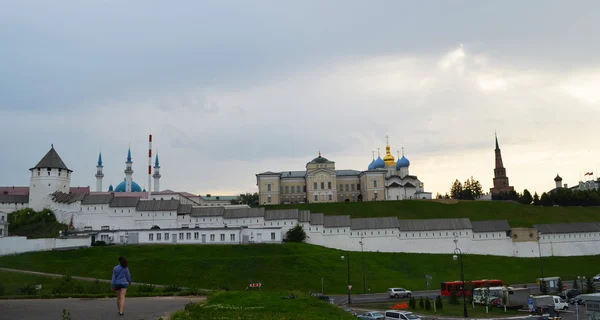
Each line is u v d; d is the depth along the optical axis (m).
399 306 101.44
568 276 163.88
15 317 33.50
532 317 86.31
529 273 165.50
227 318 36.19
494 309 101.94
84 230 176.25
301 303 46.94
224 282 132.00
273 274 139.38
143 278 131.38
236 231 176.12
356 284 138.88
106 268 135.50
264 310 41.19
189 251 156.62
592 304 70.00
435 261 172.12
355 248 186.38
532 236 190.50
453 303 110.19
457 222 191.50
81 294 49.19
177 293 54.16
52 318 33.16
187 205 196.00
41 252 149.12
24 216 194.50
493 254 187.62
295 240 180.38
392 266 160.50
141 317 34.25
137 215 188.50
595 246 193.75
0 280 114.12
